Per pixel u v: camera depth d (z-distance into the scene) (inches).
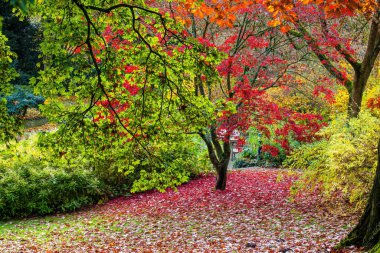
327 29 419.2
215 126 444.5
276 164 692.1
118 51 275.0
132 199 514.6
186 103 279.9
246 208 414.0
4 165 481.1
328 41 398.3
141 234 357.7
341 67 510.3
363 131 322.7
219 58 266.4
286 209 394.0
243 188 508.7
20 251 319.9
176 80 285.4
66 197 469.7
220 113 288.7
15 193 439.8
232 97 431.8
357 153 309.1
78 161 492.4
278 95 623.8
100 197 514.9
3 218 434.0
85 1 260.8
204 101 282.7
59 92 259.8
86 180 488.7
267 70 434.6
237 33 461.1
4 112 261.3
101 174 528.4
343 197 382.3
